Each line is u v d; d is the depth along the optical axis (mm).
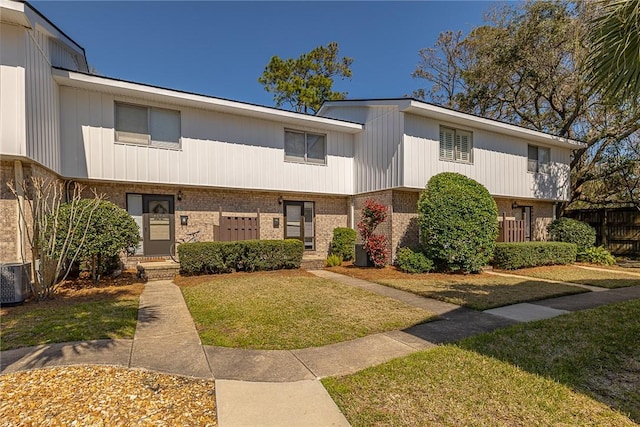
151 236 9500
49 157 7039
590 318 5152
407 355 3785
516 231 12336
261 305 5836
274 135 10859
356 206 12484
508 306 6020
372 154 11461
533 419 2568
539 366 3480
